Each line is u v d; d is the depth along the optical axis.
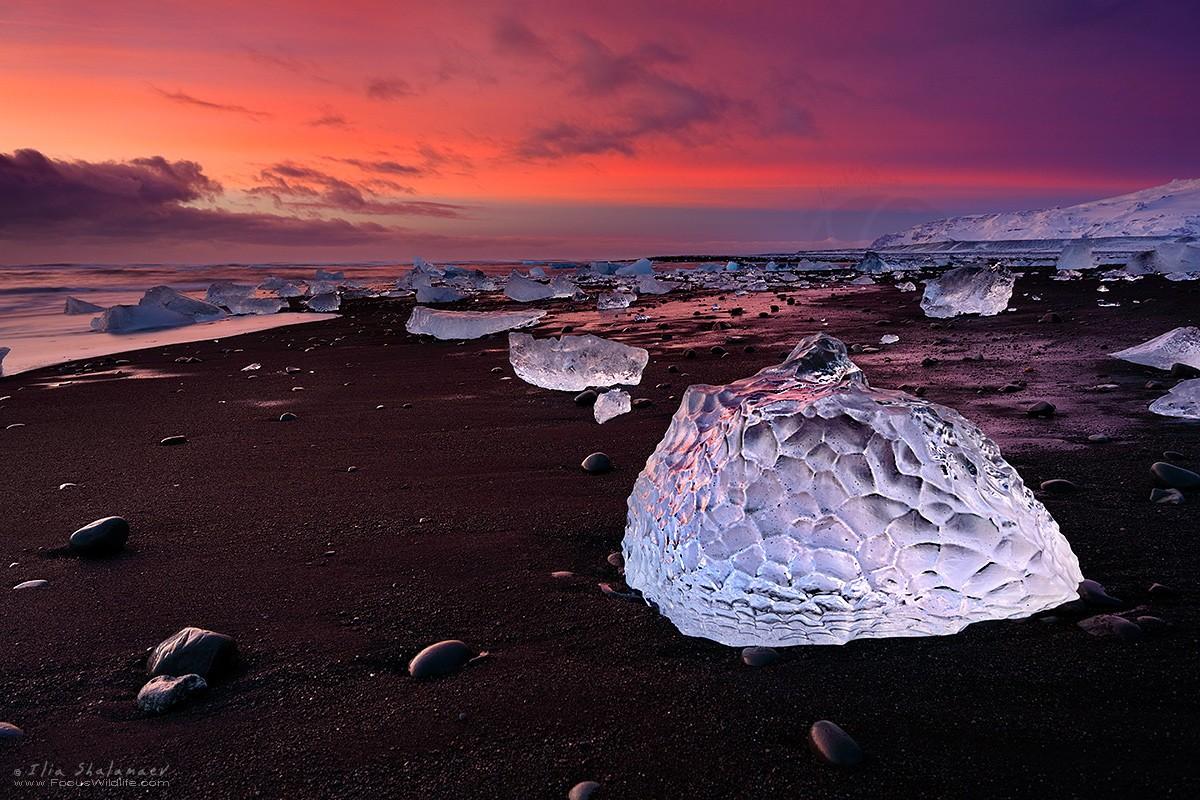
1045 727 1.30
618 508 2.60
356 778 1.28
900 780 1.19
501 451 3.45
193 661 1.61
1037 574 1.62
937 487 1.56
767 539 1.56
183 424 4.38
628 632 1.74
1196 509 2.23
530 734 1.37
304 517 2.65
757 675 1.52
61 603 2.01
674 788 1.21
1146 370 4.41
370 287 19.81
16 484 3.20
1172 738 1.25
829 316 8.33
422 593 2.00
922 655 1.54
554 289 13.16
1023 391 4.04
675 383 4.86
